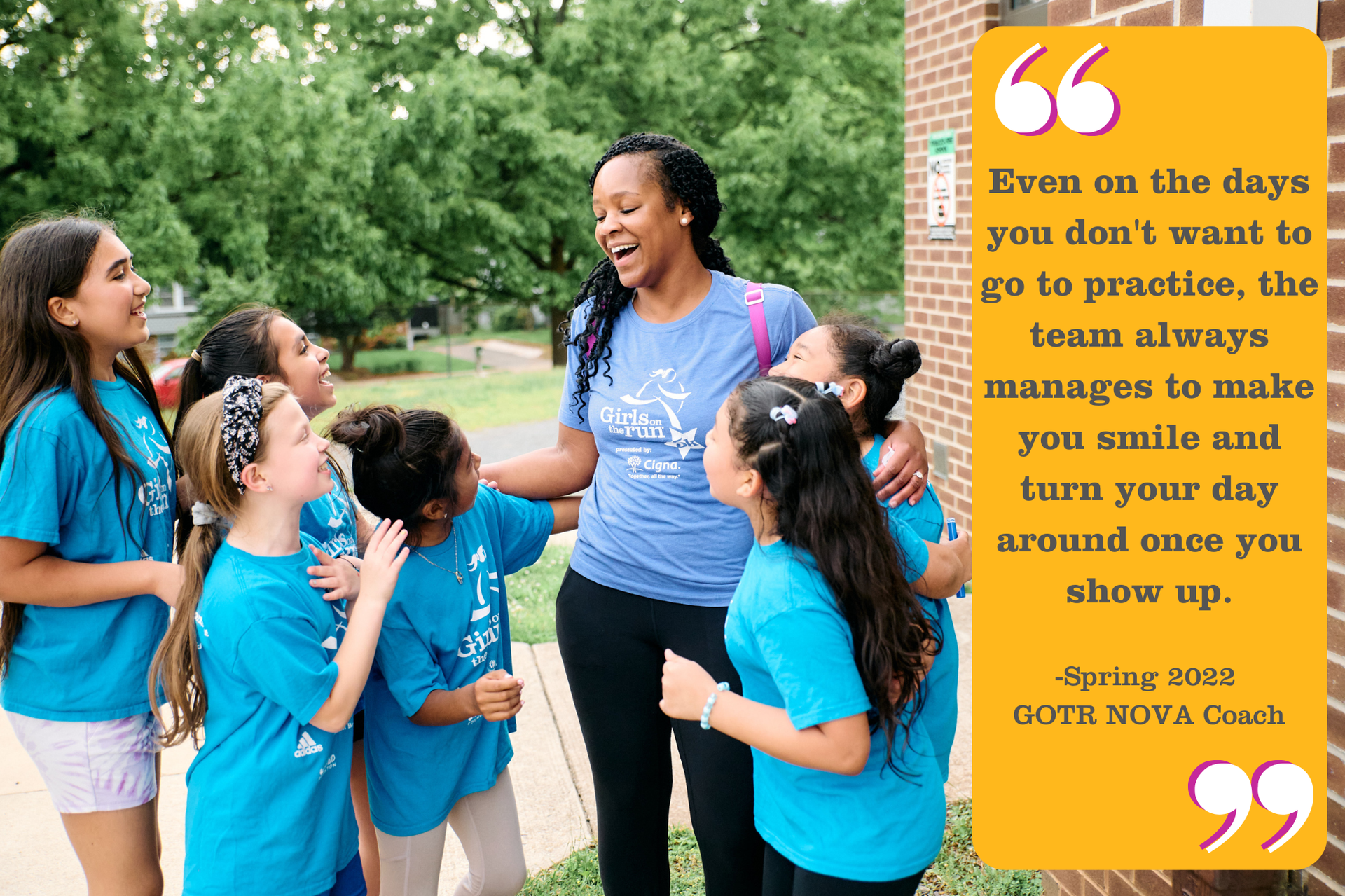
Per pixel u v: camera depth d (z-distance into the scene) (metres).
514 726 2.53
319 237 18.00
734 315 2.28
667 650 2.11
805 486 1.77
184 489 2.46
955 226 5.97
